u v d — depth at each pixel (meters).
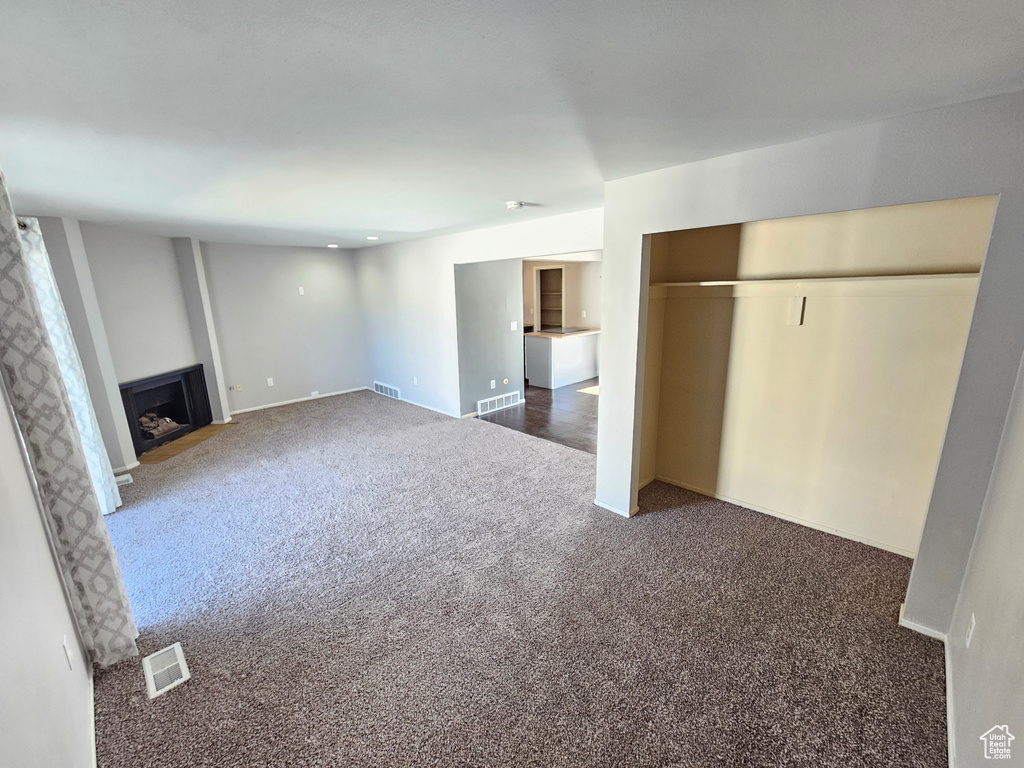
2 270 1.66
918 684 1.80
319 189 2.76
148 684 1.89
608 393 3.08
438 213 3.66
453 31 1.11
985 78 1.44
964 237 2.24
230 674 1.93
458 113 1.65
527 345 7.55
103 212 3.40
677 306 3.38
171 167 2.22
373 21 1.06
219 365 5.50
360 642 2.09
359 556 2.77
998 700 1.23
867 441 2.67
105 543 1.92
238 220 3.83
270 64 1.26
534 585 2.46
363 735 1.65
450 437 4.96
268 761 1.57
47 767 1.16
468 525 3.10
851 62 1.31
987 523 1.71
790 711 1.70
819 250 2.68
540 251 4.10
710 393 3.31
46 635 1.46
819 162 1.97
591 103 1.59
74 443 1.81
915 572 2.03
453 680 1.88
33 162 2.08
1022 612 1.18
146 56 1.19
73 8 0.96
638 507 3.29
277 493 3.64
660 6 1.01
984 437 1.77
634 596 2.35
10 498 1.41
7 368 1.68
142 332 4.64
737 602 2.29
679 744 1.59
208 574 2.61
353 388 7.15
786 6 1.03
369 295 6.72
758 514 3.16
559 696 1.79
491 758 1.56
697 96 1.54
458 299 5.42
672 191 2.47
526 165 2.34
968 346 1.76
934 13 1.05
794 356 2.87
